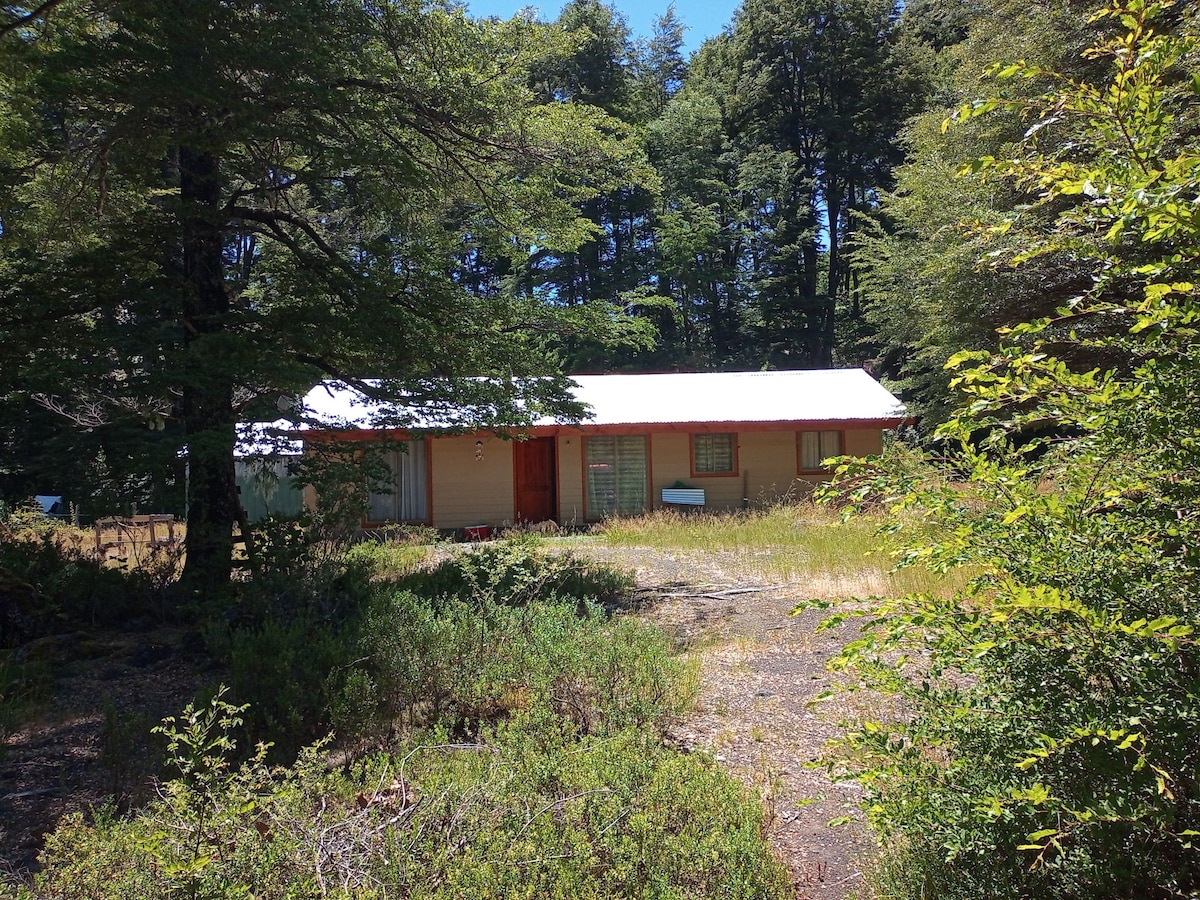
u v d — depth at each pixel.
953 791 2.65
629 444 19.38
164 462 8.41
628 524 16.44
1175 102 6.23
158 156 8.99
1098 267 3.00
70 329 8.79
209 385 8.66
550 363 11.61
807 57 41.41
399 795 3.51
